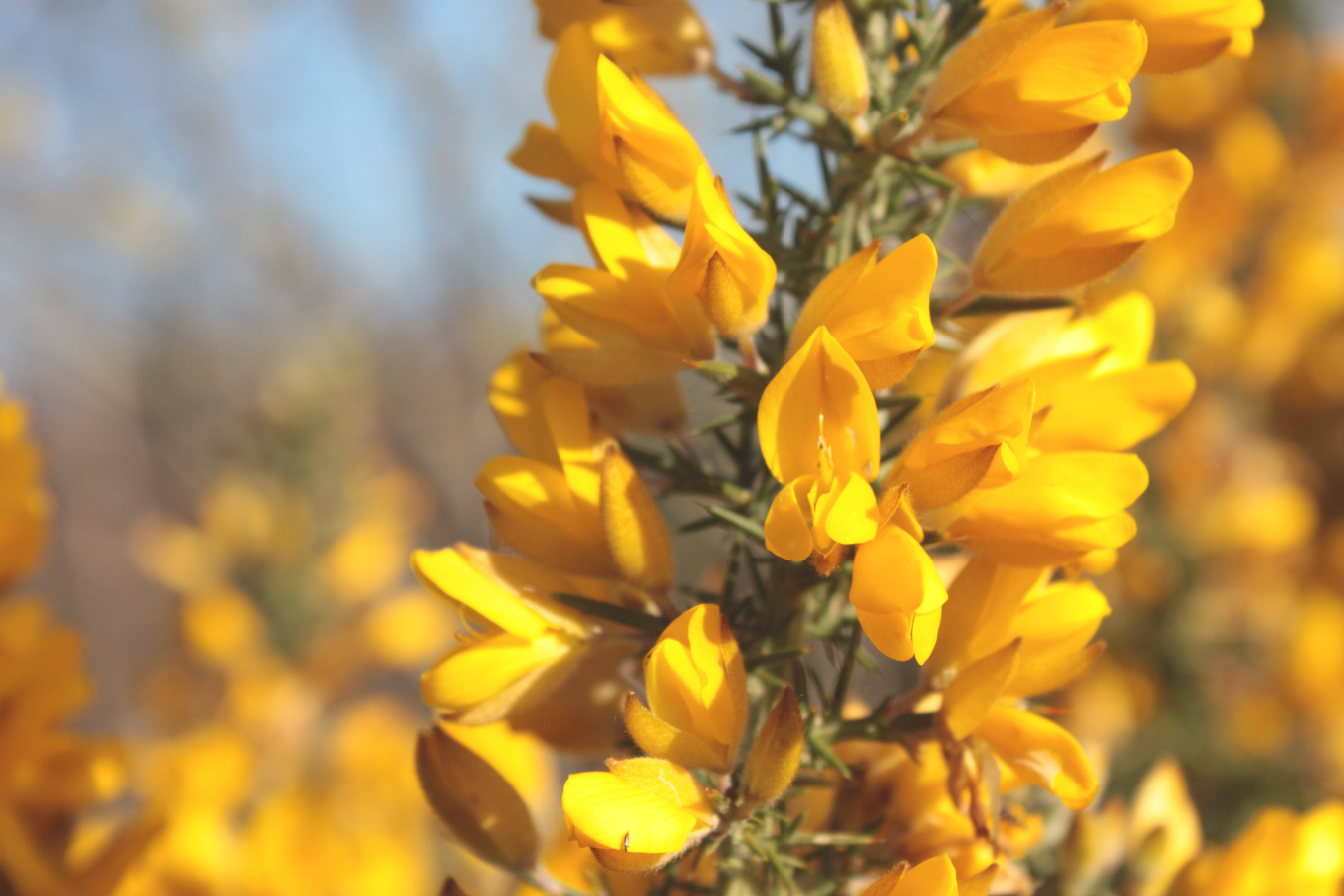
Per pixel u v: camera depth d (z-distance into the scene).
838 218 0.21
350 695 0.56
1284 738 0.43
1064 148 0.20
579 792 0.19
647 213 0.21
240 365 1.13
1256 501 0.45
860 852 0.22
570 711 0.22
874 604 0.19
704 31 0.22
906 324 0.19
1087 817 0.24
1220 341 0.48
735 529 0.21
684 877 0.22
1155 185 0.20
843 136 0.21
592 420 0.21
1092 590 0.21
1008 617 0.20
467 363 1.19
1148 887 0.24
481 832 0.22
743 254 0.20
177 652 0.55
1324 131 0.51
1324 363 0.52
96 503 1.25
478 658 0.21
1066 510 0.20
